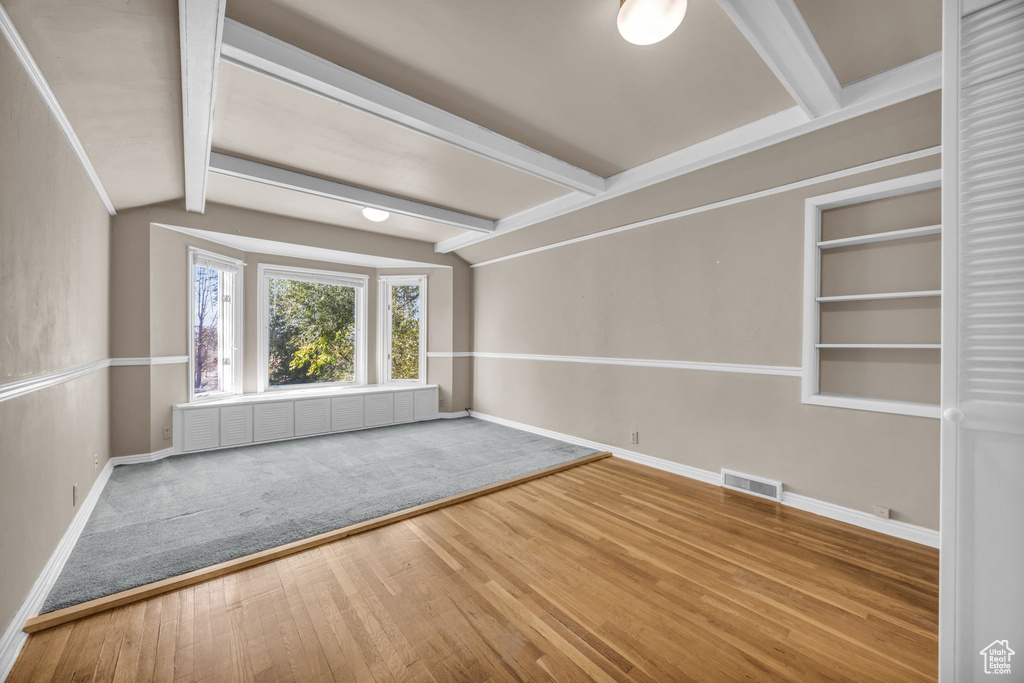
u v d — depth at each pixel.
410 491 3.32
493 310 6.07
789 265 3.12
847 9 1.84
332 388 6.00
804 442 3.05
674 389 3.88
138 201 3.75
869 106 2.40
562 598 2.00
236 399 4.82
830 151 2.76
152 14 1.63
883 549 2.46
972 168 1.11
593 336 4.64
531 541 2.56
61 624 1.78
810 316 2.99
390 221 5.00
